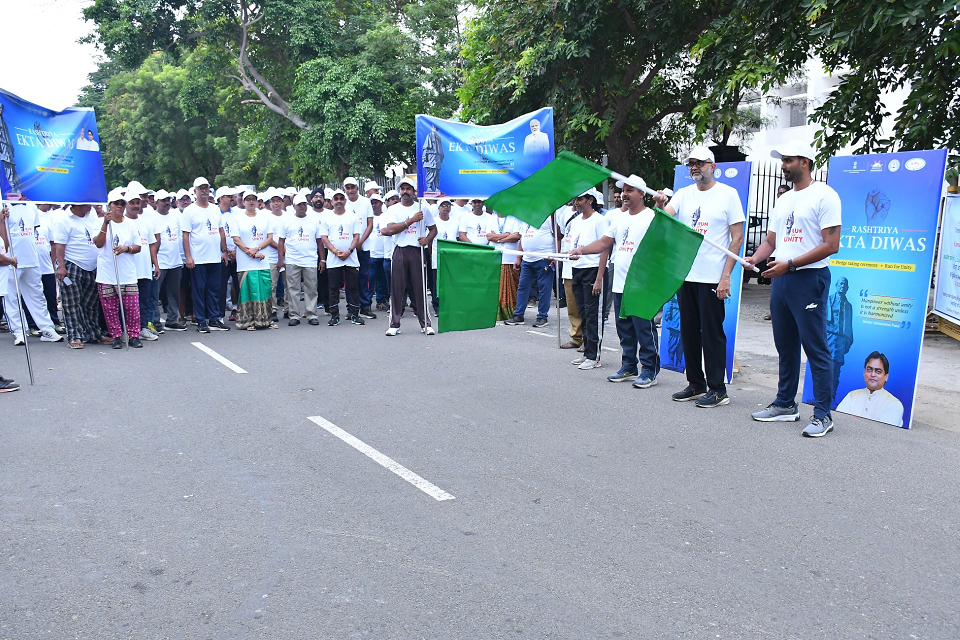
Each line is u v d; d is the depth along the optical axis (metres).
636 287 6.15
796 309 5.82
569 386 7.48
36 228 10.97
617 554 3.91
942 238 9.55
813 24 10.84
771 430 6.00
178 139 40.16
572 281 8.32
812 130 21.98
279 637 3.21
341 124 21.50
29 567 3.84
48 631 3.27
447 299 6.40
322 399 7.04
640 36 13.93
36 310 10.33
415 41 22.53
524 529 4.21
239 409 6.72
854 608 3.40
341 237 11.52
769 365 8.46
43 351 9.59
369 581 3.66
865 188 6.23
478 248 6.50
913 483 4.86
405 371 8.19
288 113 25.50
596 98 14.77
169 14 24.77
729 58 11.96
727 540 4.07
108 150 45.59
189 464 5.31
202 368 8.45
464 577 3.69
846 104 10.60
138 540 4.13
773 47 11.46
